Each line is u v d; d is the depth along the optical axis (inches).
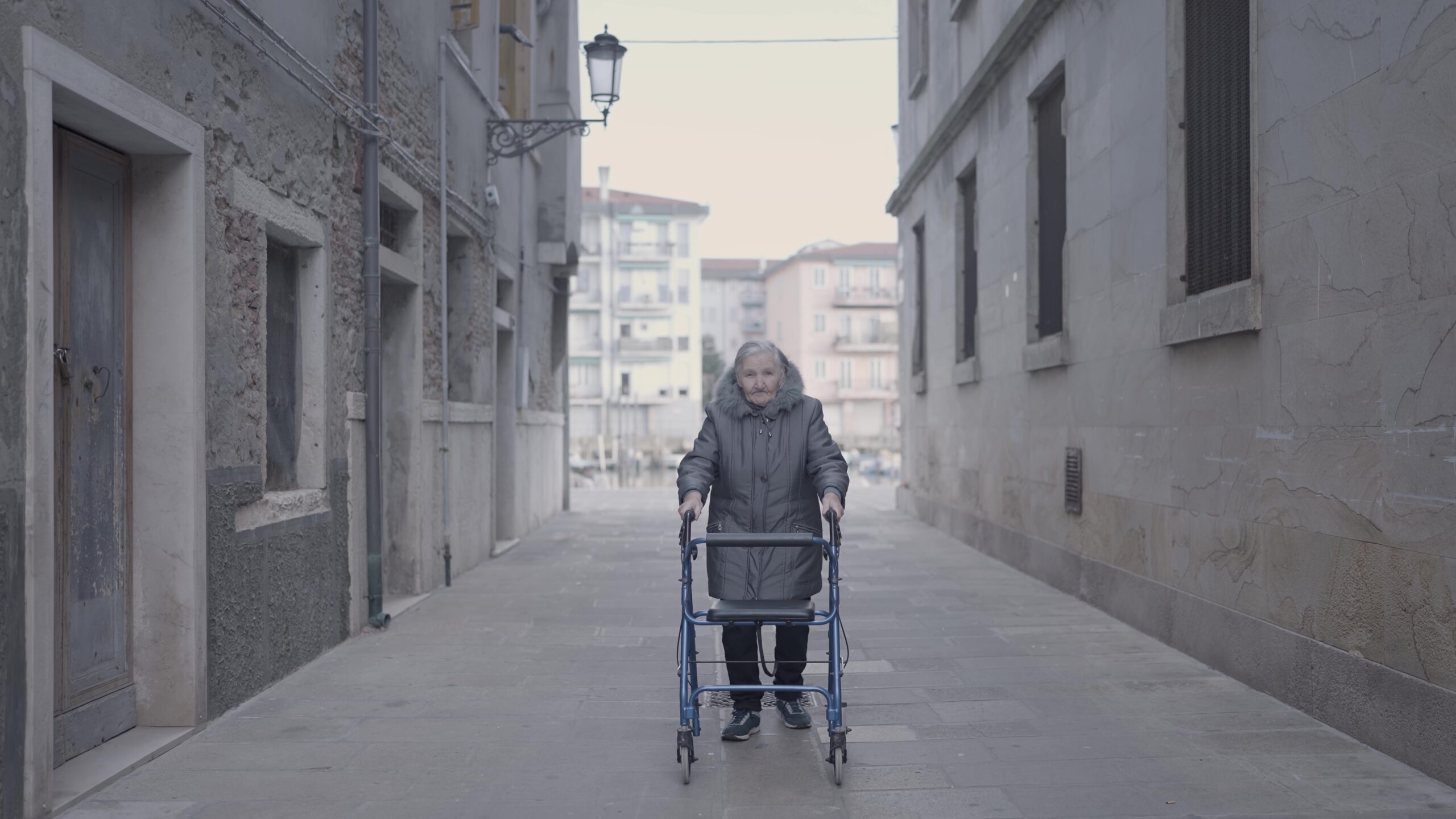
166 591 195.6
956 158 538.9
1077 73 349.4
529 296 587.2
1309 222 207.0
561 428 733.9
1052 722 205.0
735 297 3791.8
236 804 161.3
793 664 195.9
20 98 145.4
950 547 509.7
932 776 174.2
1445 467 166.9
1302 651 209.5
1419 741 173.2
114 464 189.5
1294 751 184.9
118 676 191.2
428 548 369.1
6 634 142.7
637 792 166.9
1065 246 362.3
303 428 263.9
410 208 352.2
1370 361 186.9
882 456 2925.7
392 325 358.6
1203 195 260.7
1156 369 285.4
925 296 633.0
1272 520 222.4
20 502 145.3
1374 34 185.0
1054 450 378.6
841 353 3405.5
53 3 153.2
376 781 171.8
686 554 180.4
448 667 252.1
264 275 229.8
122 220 191.2
